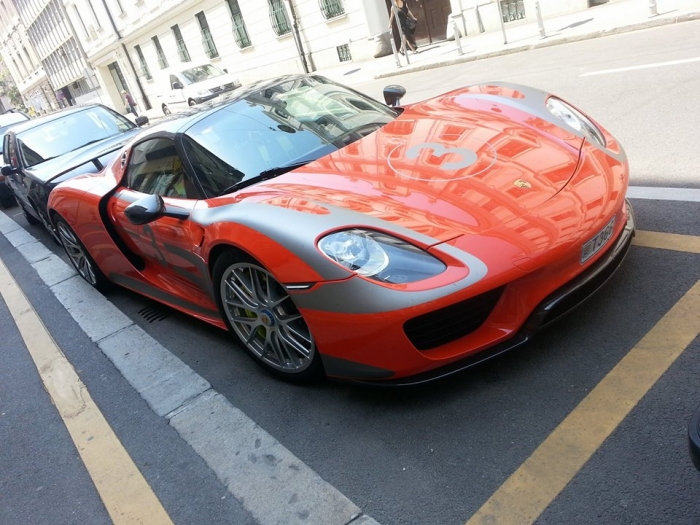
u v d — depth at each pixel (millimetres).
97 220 4008
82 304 4734
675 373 2160
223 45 23703
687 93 5555
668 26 8844
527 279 2186
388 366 2256
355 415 2469
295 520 2047
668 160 4133
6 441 3070
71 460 2754
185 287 3475
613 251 2504
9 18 52156
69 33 38750
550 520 1759
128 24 29812
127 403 3082
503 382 2381
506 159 2623
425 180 2543
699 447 1373
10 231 8648
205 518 2176
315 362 2535
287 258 2322
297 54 20141
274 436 2496
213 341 3471
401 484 2057
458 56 12242
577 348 2439
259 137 3279
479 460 2053
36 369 3797
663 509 1688
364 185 2596
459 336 2256
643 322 2475
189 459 2518
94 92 40906
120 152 4211
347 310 2199
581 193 2428
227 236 2568
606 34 9633
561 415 2135
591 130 2994
